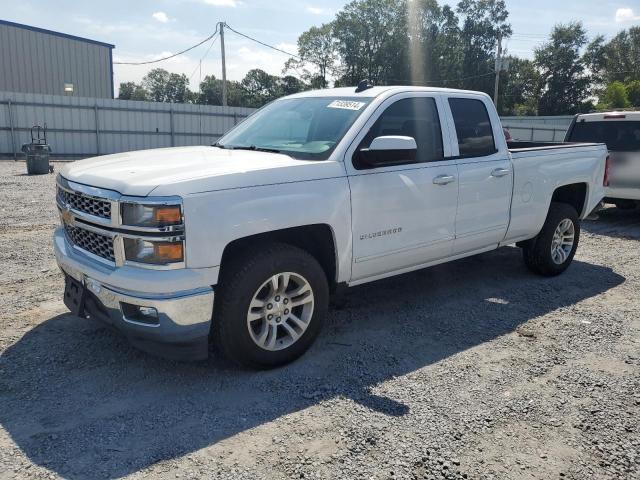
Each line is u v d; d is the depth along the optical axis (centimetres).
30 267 609
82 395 348
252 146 460
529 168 559
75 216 374
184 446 298
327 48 7188
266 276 365
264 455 291
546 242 605
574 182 621
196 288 333
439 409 340
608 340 454
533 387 371
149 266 328
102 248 356
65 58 3441
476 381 377
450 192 479
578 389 370
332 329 465
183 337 338
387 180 429
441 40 6831
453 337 453
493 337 455
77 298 380
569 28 7931
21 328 444
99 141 2692
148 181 331
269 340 380
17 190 1268
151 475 274
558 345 441
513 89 8038
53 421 319
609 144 962
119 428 313
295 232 394
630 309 529
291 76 7438
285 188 369
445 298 551
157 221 322
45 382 362
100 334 437
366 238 422
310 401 347
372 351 422
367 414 332
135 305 336
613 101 7069
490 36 7112
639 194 934
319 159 404
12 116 2441
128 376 374
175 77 9975
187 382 368
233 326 357
